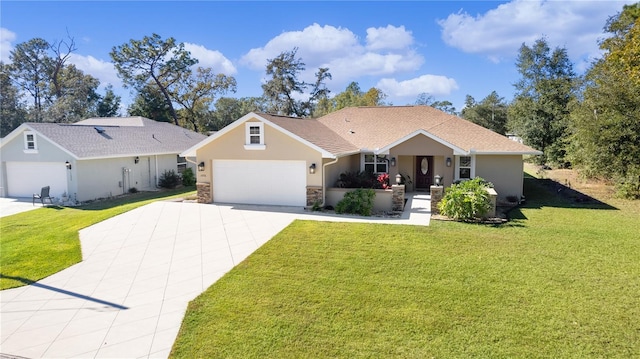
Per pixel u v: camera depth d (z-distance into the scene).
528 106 39.53
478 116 55.31
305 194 17.31
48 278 9.63
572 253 10.31
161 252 11.32
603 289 7.95
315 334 6.43
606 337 6.16
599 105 21.73
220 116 59.59
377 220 14.38
